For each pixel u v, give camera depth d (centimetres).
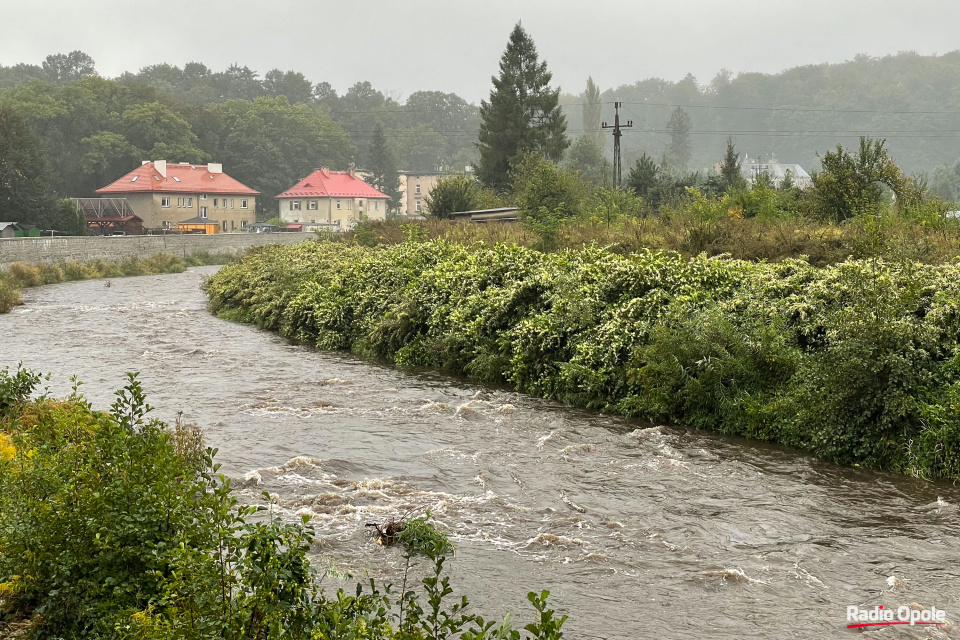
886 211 2550
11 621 698
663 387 1587
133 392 877
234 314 3234
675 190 5219
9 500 788
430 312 2280
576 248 2616
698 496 1184
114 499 720
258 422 1573
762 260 1912
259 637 594
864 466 1321
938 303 1447
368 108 19525
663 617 823
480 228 3728
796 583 903
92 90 11662
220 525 670
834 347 1425
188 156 11425
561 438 1477
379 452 1385
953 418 1278
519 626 792
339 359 2333
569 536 1028
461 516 1095
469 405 1695
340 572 898
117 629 608
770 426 1465
